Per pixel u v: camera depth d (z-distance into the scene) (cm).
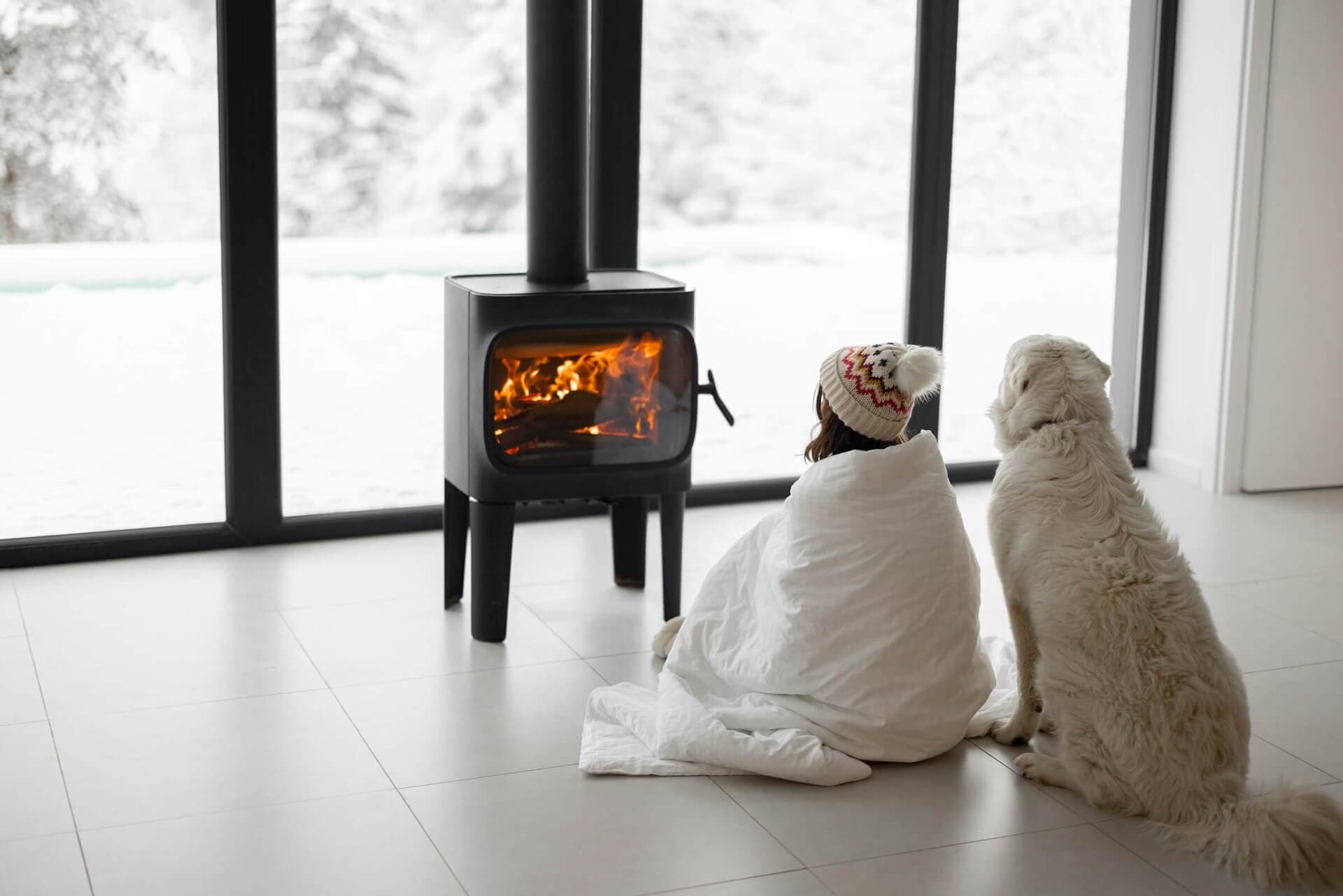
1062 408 254
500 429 316
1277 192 454
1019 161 471
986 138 465
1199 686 233
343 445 418
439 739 273
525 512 423
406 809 244
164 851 228
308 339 411
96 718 279
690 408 328
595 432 323
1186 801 233
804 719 263
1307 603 362
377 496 422
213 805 244
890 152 455
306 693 294
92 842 230
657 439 329
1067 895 219
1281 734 281
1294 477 479
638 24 404
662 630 316
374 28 396
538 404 318
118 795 246
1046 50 465
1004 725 276
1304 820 218
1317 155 457
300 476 415
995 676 300
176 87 372
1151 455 503
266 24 368
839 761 255
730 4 429
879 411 262
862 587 259
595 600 357
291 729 276
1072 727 244
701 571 383
